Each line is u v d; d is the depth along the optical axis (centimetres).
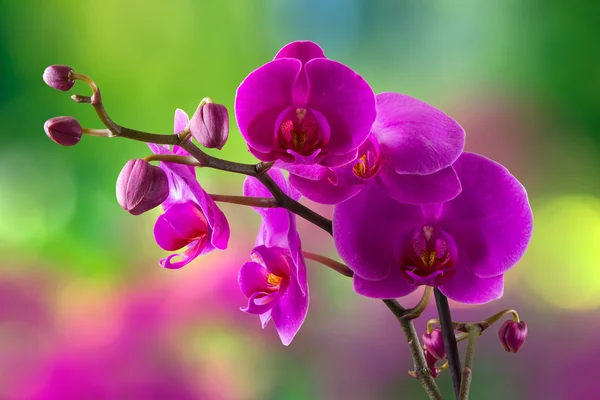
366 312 205
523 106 334
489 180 91
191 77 313
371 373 194
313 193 89
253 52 320
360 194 91
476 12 337
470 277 91
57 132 85
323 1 332
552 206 322
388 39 343
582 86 329
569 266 289
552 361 208
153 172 86
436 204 91
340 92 87
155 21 307
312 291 212
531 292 251
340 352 197
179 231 92
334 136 87
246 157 292
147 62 308
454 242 91
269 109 87
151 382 177
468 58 342
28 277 217
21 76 301
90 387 174
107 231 252
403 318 92
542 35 331
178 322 190
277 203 90
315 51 88
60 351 182
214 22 313
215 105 84
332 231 91
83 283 218
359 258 91
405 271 91
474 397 194
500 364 197
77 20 302
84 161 286
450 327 91
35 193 275
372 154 90
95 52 304
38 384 175
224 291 194
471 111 338
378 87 346
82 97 84
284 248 93
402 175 90
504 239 91
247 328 191
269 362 190
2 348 180
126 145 290
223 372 186
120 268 233
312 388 191
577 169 327
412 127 89
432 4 340
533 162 330
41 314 196
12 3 297
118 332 188
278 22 325
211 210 88
